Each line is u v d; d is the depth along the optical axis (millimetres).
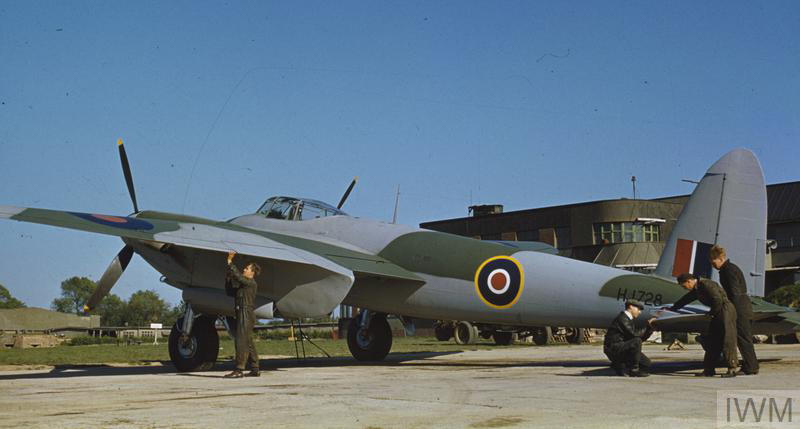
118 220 12586
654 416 6672
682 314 11820
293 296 13289
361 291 15086
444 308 14383
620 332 10836
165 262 14078
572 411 7059
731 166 13242
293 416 6969
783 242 45375
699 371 11398
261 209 16656
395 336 43312
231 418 6875
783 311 11617
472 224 53250
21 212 11852
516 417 6762
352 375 11953
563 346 26906
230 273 11867
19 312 68938
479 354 19531
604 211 47625
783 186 45906
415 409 7348
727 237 13094
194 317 13648
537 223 50406
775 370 11562
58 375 12828
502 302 13695
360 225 15680
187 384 10445
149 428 6355
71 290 127312
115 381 11203
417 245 14672
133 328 56469
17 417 7035
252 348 11812
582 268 13234
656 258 45844
